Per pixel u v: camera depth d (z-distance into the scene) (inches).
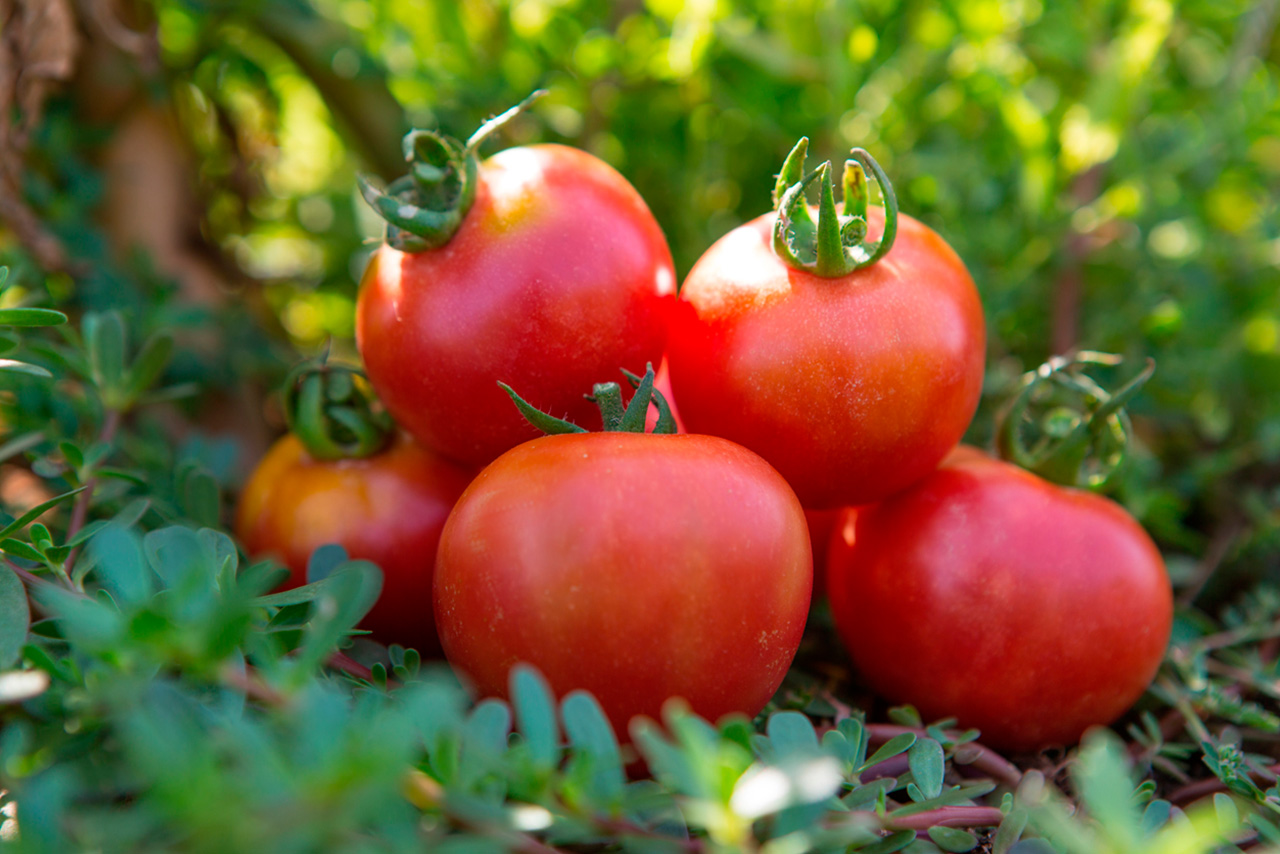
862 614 12.5
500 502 10.5
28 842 7.7
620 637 10.2
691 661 10.3
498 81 17.8
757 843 9.0
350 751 7.2
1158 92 19.3
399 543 12.5
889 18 18.2
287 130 21.0
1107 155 17.5
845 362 11.2
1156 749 11.9
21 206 15.9
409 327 11.6
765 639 10.6
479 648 10.5
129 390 13.3
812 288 11.3
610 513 10.3
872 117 18.2
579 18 17.7
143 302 16.6
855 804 9.8
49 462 12.6
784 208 11.2
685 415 12.0
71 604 8.1
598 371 11.7
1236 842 10.7
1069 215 17.5
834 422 11.3
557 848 9.4
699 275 11.8
